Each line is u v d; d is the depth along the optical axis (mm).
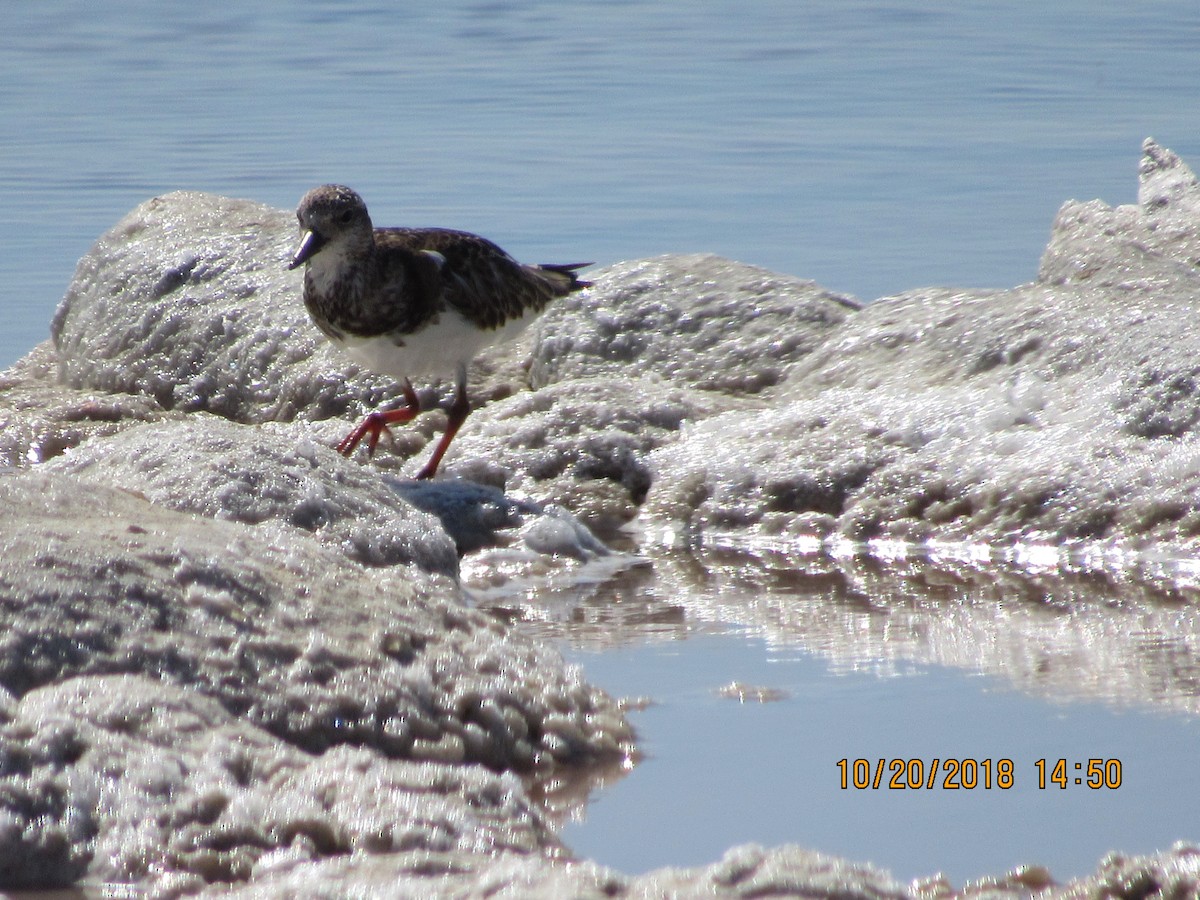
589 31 41938
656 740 7340
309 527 9781
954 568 11062
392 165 25969
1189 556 10750
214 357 16594
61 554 6637
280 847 5598
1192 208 16125
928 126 28328
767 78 34000
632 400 13898
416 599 7453
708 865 5422
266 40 40500
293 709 6430
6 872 5426
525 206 23406
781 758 7094
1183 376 11945
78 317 17781
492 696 6957
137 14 44781
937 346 13836
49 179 24812
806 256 20734
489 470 13188
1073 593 10227
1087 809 6488
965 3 46188
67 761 5762
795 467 12531
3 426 14766
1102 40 37781
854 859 6023
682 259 16672
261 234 17672
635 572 11203
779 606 10078
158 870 5461
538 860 5312
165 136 28203
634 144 27531
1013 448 12062
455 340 12977
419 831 5660
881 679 8312
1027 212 22500
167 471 10023
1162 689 8047
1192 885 5238
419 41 40344
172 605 6645
